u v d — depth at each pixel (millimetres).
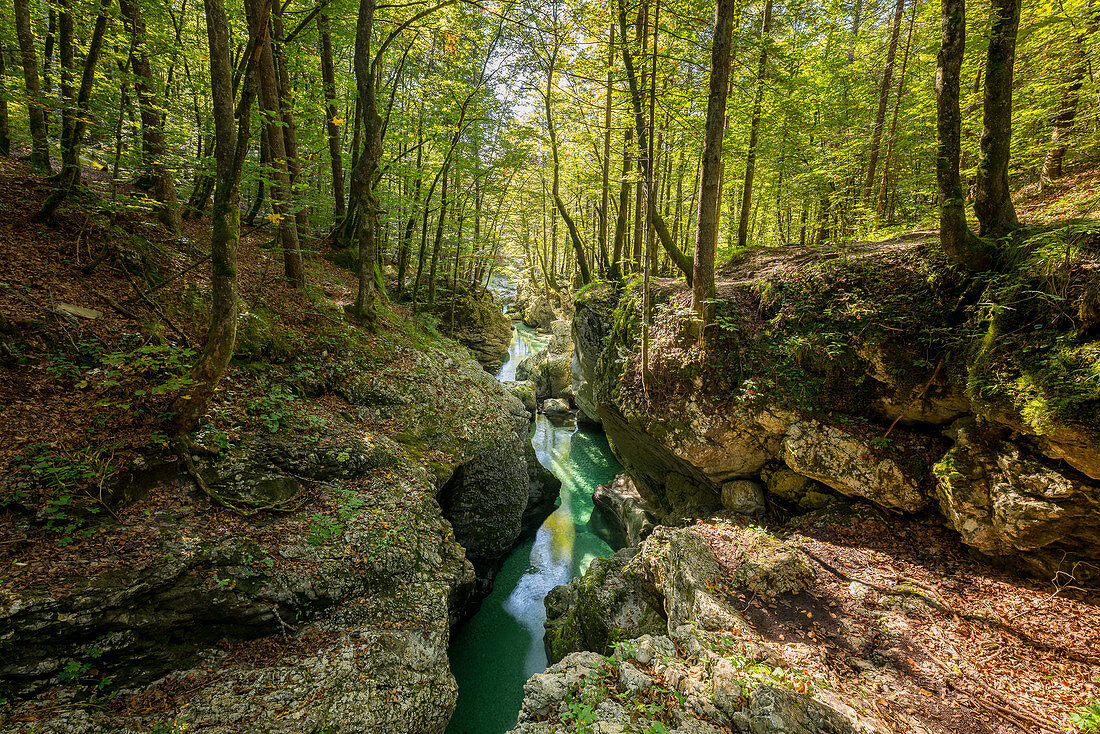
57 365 5988
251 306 9203
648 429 10242
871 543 7293
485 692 8125
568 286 39344
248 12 5816
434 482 8828
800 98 11750
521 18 13227
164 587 4977
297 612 5797
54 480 4992
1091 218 6340
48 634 4211
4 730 3779
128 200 9094
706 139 8383
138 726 4277
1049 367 5410
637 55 11352
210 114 11977
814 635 5781
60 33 8227
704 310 9242
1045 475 5594
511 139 18188
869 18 14648
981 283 6758
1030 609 5602
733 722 4730
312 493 7066
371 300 11727
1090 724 4160
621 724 4816
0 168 8734
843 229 11617
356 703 5262
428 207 16750
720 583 6695
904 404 7438
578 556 12281
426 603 6875
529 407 20828
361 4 9594
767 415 8547
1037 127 10430
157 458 5910
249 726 4629
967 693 4805
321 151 14562
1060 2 8547
